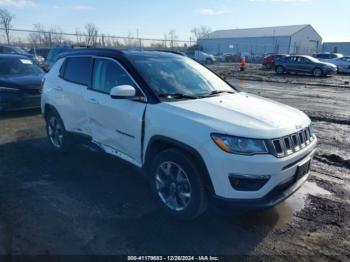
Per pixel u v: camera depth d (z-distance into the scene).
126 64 3.92
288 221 3.48
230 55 46.97
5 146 5.77
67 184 4.23
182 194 3.32
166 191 3.50
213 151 2.90
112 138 4.08
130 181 4.34
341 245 3.09
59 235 3.10
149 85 3.63
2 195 3.88
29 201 3.74
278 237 3.19
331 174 4.86
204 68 4.76
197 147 3.00
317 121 8.53
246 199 2.92
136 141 3.68
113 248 2.94
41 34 26.14
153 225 3.31
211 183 3.00
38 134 6.57
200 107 3.34
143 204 3.73
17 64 9.17
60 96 4.99
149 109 3.48
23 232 3.12
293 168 3.12
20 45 25.58
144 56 4.19
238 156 2.84
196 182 3.12
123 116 3.79
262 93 13.83
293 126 3.20
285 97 12.68
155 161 3.47
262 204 2.93
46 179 4.38
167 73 4.03
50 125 5.54
